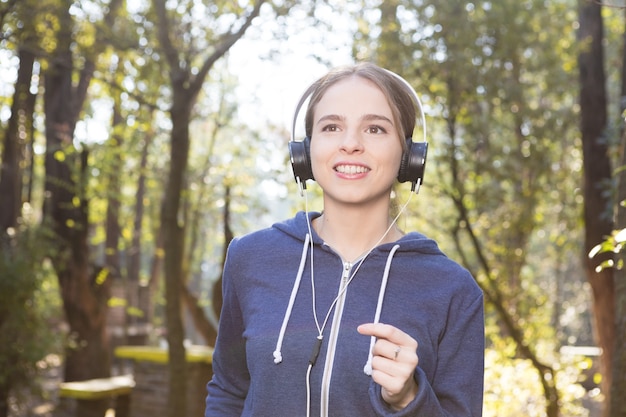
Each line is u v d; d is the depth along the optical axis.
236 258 2.05
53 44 10.49
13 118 11.35
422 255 1.96
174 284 9.04
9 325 10.03
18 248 10.68
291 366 1.86
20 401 10.59
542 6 10.18
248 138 15.19
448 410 1.84
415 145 1.98
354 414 1.82
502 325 12.48
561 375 10.73
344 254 1.99
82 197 13.08
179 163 9.04
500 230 11.92
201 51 9.39
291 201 11.73
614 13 13.36
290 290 1.94
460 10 9.70
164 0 8.82
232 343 2.10
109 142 15.22
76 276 12.89
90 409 9.83
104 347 13.19
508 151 11.38
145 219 23.30
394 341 1.63
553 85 10.73
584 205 9.77
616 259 5.06
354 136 1.90
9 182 11.16
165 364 9.86
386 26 9.66
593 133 9.80
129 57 10.12
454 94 10.15
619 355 4.71
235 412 2.11
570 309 22.53
